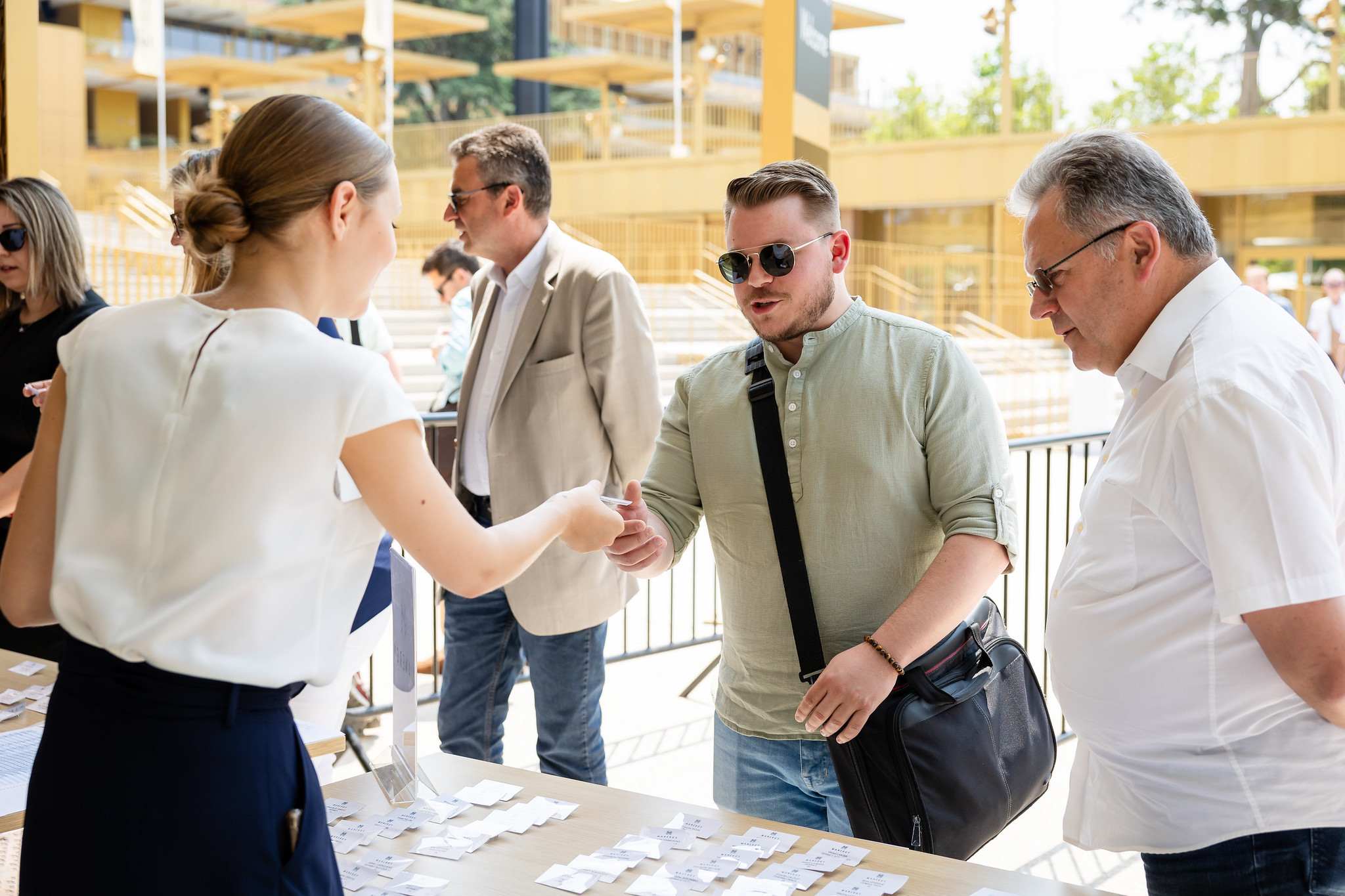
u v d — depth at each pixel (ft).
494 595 10.14
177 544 3.67
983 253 77.46
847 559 6.59
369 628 8.83
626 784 12.62
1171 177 4.88
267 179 3.92
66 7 88.79
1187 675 4.70
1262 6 71.10
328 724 8.80
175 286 50.72
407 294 64.13
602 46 102.99
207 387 3.78
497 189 9.52
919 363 6.59
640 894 4.66
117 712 3.66
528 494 9.66
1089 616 4.97
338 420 3.76
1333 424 4.48
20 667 7.93
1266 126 65.67
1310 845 4.63
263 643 3.73
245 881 3.65
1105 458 5.06
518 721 14.74
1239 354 4.47
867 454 6.54
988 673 6.43
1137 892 10.03
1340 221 65.72
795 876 4.79
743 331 64.13
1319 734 4.60
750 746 7.04
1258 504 4.25
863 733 6.05
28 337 10.19
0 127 17.90
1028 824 11.60
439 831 5.38
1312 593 4.18
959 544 6.29
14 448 10.30
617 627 19.39
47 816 3.71
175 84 90.58
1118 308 4.91
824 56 14.43
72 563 3.78
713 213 81.05
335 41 102.58
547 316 9.59
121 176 71.87
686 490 7.23
